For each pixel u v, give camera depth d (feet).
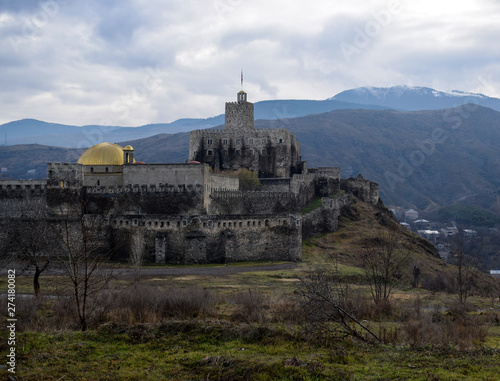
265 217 451.12
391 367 144.05
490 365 146.00
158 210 473.67
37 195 457.27
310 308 189.98
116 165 502.38
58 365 147.74
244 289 296.51
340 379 135.33
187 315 213.05
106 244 423.23
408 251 510.58
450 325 195.11
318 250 506.48
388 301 237.04
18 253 341.00
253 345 166.20
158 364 148.15
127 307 210.59
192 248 422.82
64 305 212.02
